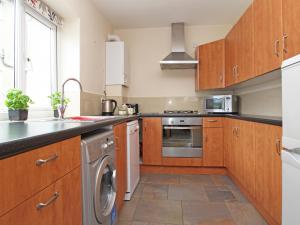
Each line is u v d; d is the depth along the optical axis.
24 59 2.02
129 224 1.94
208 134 3.38
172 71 4.16
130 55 4.21
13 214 0.69
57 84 2.63
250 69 2.43
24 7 2.03
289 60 1.25
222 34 4.03
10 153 0.68
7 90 1.89
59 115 2.21
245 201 2.38
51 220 0.92
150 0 3.05
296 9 1.58
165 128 3.47
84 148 1.26
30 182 0.78
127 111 3.50
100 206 1.50
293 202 1.23
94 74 3.17
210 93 4.10
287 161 1.28
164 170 3.51
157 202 2.38
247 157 2.36
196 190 2.72
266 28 2.03
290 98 1.24
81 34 2.73
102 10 3.34
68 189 1.08
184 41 3.96
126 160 2.45
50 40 2.56
